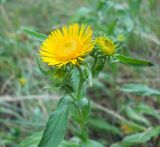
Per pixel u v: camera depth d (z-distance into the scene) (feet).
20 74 1.02
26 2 1.41
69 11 1.27
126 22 0.93
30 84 0.98
